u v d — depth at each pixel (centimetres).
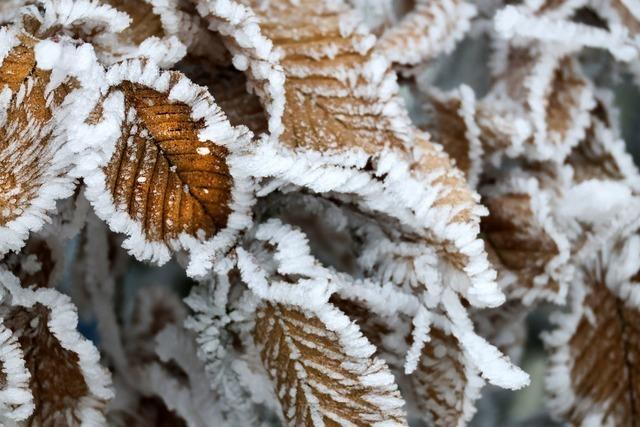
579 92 57
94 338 59
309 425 50
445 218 51
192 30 51
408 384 54
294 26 52
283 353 51
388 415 49
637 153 63
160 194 49
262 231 51
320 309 49
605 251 56
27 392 48
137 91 48
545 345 56
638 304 55
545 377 56
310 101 51
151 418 56
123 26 50
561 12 57
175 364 56
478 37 60
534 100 56
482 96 61
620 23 57
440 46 56
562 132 56
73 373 50
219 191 50
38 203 48
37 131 48
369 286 52
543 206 54
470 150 56
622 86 62
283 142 50
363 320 52
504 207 55
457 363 52
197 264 49
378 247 53
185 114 48
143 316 59
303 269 51
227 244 50
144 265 62
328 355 50
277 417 55
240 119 51
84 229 55
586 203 55
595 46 56
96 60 48
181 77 48
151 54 50
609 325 56
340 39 52
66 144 48
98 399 51
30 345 50
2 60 48
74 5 49
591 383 56
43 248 52
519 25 55
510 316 57
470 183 55
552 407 56
